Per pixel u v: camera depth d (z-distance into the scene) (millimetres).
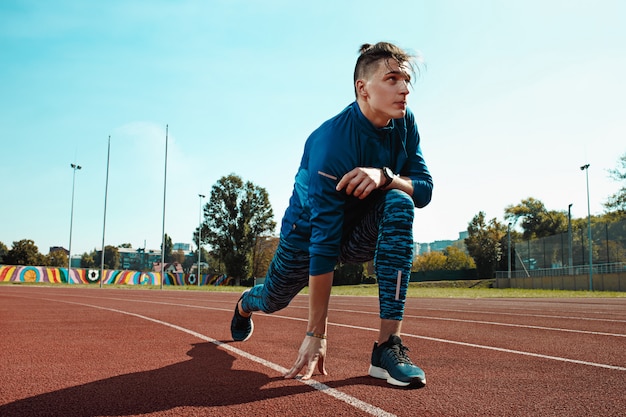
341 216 2309
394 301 2270
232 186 56406
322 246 2266
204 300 11141
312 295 2287
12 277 38344
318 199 2299
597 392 2014
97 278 44219
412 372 2053
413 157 2635
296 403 1804
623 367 2609
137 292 18156
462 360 2846
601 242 35812
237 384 2141
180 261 90188
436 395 1940
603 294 23047
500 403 1818
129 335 4051
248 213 56250
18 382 2203
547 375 2383
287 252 2600
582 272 37531
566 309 8492
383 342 2277
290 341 3719
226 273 56312
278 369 2518
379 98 2240
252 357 2916
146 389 2053
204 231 56000
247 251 56031
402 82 2240
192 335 4066
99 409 1747
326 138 2330
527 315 6801
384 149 2441
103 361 2775
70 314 6328
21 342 3594
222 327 4738
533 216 72875
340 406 1760
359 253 2695
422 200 2582
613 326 5105
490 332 4461
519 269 48469
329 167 2289
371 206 2422
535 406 1779
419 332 4453
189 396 1924
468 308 8789
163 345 3461
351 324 5305
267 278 2902
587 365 2672
